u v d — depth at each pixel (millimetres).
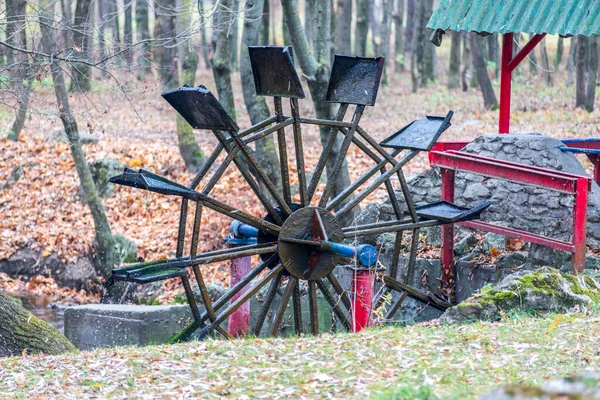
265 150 20125
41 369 7594
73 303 18234
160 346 8281
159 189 10039
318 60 16938
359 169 22562
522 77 41406
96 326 12250
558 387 3916
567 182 10406
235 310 10664
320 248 10789
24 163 23359
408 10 54562
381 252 13711
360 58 11078
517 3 13773
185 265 10336
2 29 12086
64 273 19406
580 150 11922
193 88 10094
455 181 13242
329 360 7109
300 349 7574
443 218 11406
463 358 6887
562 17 13266
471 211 11461
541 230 11992
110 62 12211
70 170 23141
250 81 19000
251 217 10688
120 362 7531
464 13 14016
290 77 10414
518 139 12445
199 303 12992
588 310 8789
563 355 6875
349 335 8258
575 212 10352
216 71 20250
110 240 19062
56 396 6625
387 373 6582
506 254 12125
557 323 7957
